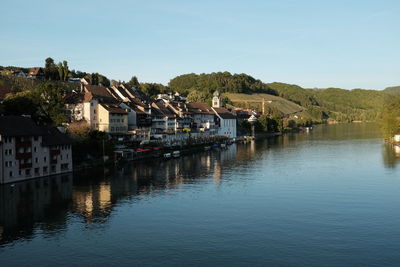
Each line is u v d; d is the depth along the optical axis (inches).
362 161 5920.3
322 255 2357.3
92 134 5634.8
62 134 4931.1
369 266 2215.8
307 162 5910.4
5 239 2650.1
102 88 7544.3
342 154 6820.9
